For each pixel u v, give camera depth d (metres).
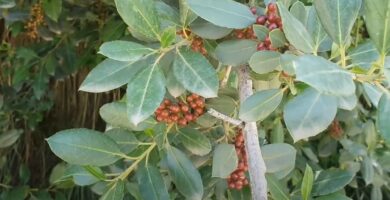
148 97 0.40
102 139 0.52
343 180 0.56
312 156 0.98
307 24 0.47
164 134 0.53
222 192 0.65
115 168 0.64
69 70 1.02
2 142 0.99
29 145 1.17
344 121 0.98
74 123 1.17
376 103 0.38
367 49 0.43
